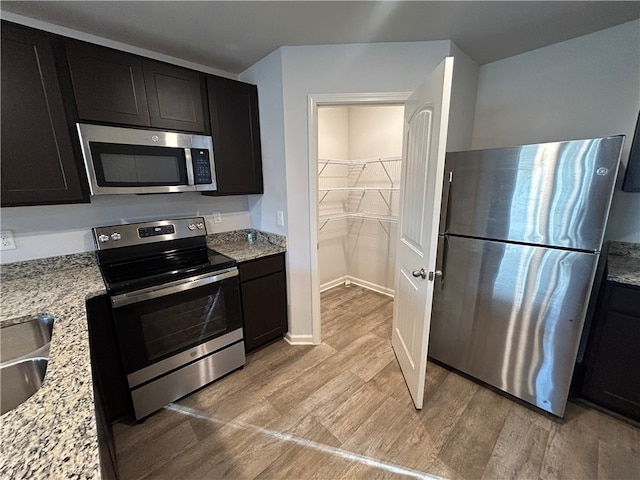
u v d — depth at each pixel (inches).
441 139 52.0
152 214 82.7
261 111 86.8
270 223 94.3
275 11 58.6
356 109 130.5
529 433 60.3
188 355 70.2
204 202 92.7
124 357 60.2
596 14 62.1
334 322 109.7
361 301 128.2
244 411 67.7
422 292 61.7
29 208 64.4
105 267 71.2
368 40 72.6
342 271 148.3
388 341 96.4
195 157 76.1
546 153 55.2
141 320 61.6
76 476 19.0
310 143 80.4
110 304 58.7
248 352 88.4
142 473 53.7
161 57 78.7
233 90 81.3
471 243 69.0
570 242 55.5
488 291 68.3
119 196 76.4
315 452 57.5
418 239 64.6
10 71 51.5
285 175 83.4
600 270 73.1
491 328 69.4
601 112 71.9
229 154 83.1
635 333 57.5
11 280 62.8
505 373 69.1
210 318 73.3
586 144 50.7
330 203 134.5
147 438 60.8
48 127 56.3
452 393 72.1
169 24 63.1
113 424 63.9
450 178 70.0
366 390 73.8
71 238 70.2
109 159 63.4
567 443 57.7
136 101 65.7
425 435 60.6
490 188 63.8
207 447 58.8
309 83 76.9
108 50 61.0
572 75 74.8
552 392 62.6
